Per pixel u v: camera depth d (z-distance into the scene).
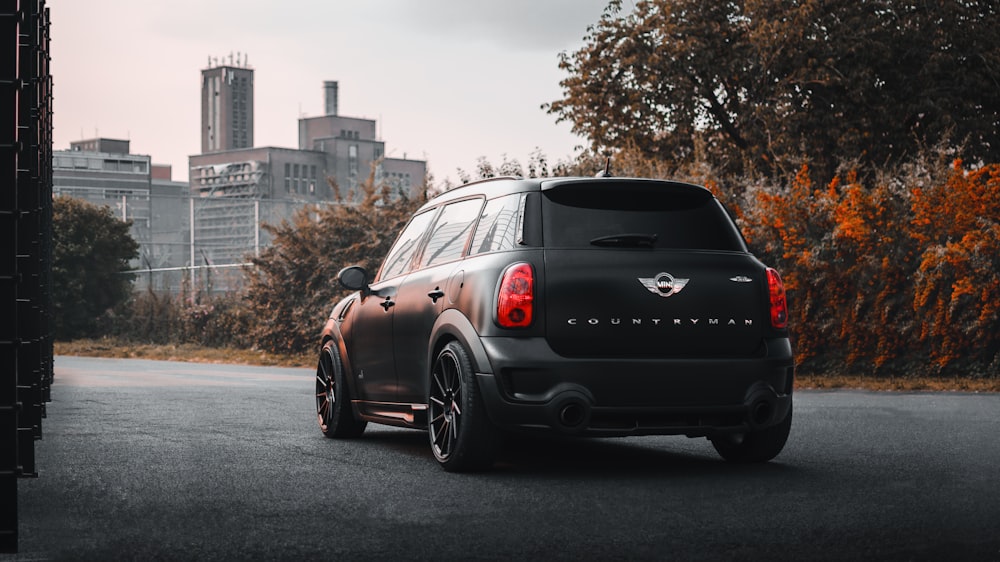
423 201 28.56
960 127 25.14
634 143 27.28
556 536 4.96
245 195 132.62
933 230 17.55
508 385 6.57
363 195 29.83
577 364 6.54
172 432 9.41
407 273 8.16
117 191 118.19
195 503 5.85
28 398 5.81
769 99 25.92
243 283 34.41
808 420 10.28
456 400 6.92
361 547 4.76
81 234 45.53
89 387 15.73
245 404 12.42
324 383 9.23
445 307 7.15
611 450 8.20
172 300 39.16
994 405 12.13
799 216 18.59
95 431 9.48
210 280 37.62
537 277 6.63
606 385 6.56
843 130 25.78
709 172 20.64
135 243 47.38
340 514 5.52
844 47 25.22
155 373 20.45
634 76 27.81
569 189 6.97
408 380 7.73
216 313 36.25
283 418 10.70
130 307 42.28
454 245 7.54
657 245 6.88
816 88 25.92
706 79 27.56
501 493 6.13
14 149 4.37
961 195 17.33
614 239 6.78
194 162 138.75
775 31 25.53
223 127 174.25
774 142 25.36
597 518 5.38
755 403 6.79
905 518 5.37
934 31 25.69
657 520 5.33
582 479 6.64
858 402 12.70
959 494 6.05
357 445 8.52
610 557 4.56
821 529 5.11
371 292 8.61
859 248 17.88
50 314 12.91
